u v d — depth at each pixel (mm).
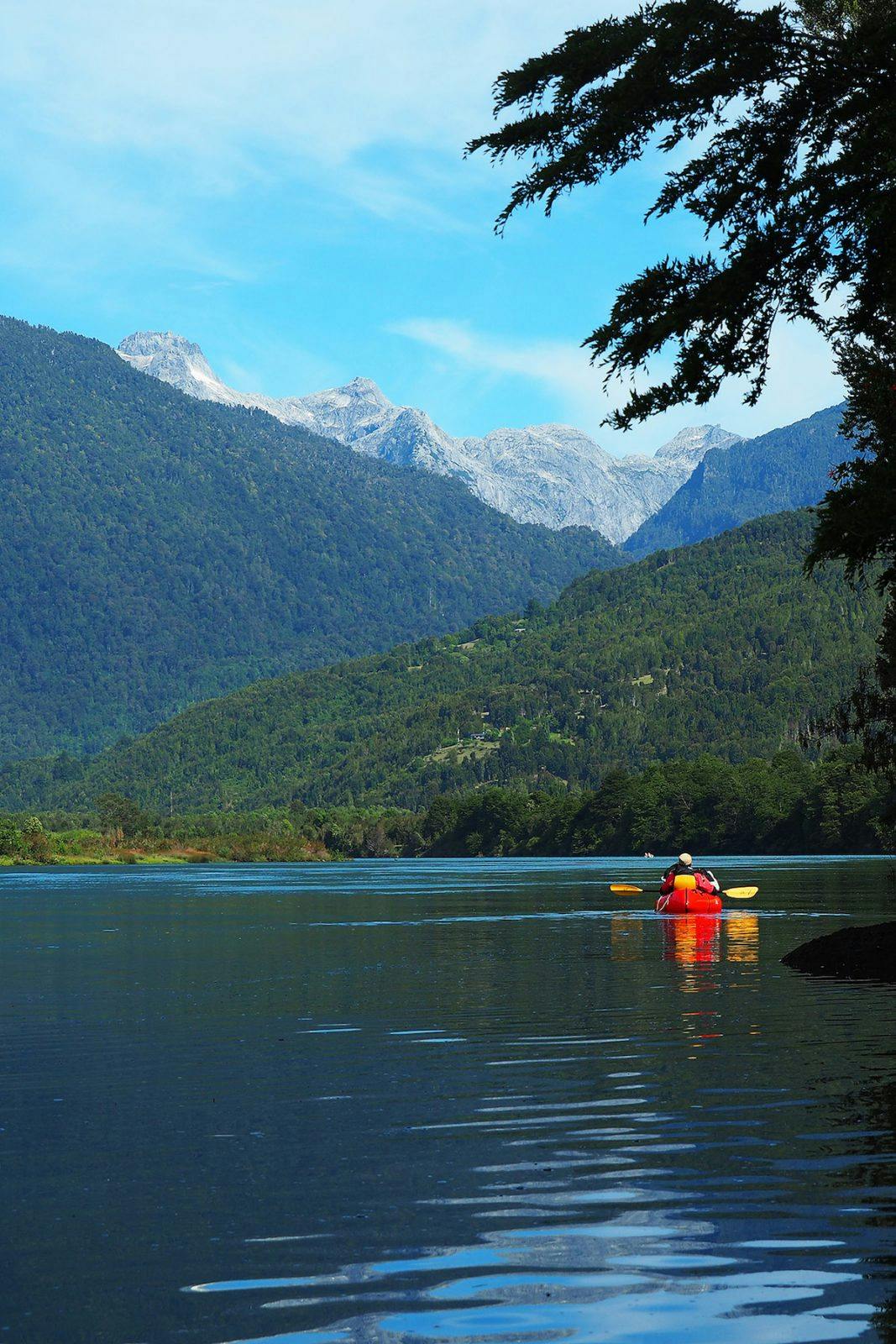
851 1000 21688
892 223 17641
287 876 125188
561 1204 9469
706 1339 6996
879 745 39594
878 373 24062
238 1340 7082
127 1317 7410
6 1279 8055
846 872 97562
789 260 18297
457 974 27500
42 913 57281
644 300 18703
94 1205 9656
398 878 112250
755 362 18797
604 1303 7520
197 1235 8875
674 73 17750
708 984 24422
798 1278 7844
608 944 35156
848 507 19250
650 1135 11602
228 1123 12477
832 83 17688
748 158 18047
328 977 27156
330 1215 9289
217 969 29250
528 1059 15945
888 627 35562
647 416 18922
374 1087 14258
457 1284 7871
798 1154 10773
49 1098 13844
